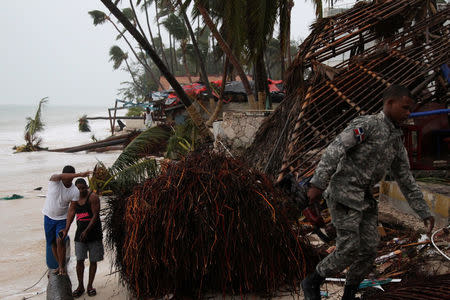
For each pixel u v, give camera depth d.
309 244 4.41
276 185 4.40
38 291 4.77
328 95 7.55
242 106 21.73
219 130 10.48
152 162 9.89
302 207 3.81
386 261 4.31
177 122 23.00
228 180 4.16
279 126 8.27
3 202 9.95
